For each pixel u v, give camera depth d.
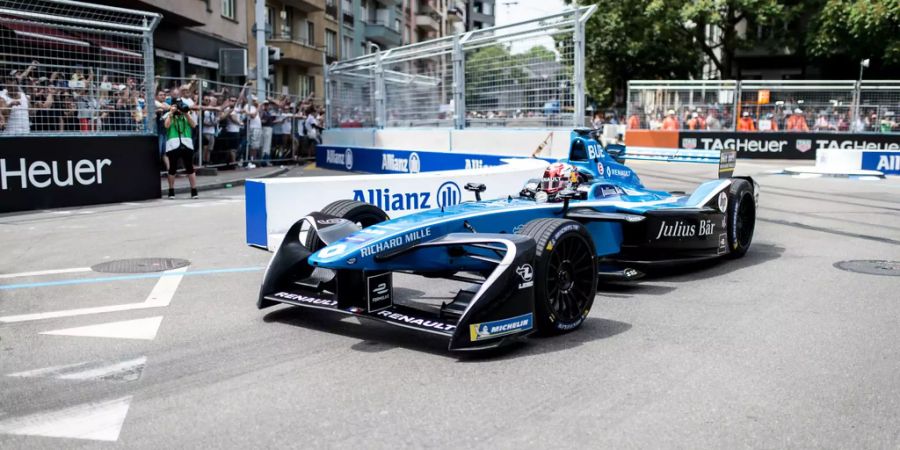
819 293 6.59
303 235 7.78
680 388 4.22
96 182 12.86
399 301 6.29
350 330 5.41
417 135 17.30
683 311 6.00
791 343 5.08
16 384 4.30
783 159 26.53
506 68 14.67
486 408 3.93
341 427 3.69
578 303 5.45
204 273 7.38
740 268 7.82
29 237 9.47
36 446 3.49
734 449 3.44
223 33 29.58
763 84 26.45
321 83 45.56
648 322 5.66
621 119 35.62
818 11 34.19
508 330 4.82
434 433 3.62
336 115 22.48
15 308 6.02
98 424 3.74
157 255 8.30
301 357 4.79
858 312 5.91
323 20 44.59
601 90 36.72
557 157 13.09
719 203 7.84
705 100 27.08
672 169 21.25
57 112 12.43
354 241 5.07
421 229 5.26
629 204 7.30
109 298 6.36
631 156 10.02
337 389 4.22
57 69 12.38
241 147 19.31
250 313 5.88
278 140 21.23
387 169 17.81
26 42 11.93
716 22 34.31
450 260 5.46
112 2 20.42
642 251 7.34
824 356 4.80
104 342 5.11
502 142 14.55
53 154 12.34
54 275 7.27
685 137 27.25
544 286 5.06
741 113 26.81
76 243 9.03
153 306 6.09
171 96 16.34
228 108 18.41
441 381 4.35
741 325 5.55
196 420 3.79
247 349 4.96
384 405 3.98
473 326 4.66
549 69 13.55
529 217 6.25
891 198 14.22
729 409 3.91
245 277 7.20
